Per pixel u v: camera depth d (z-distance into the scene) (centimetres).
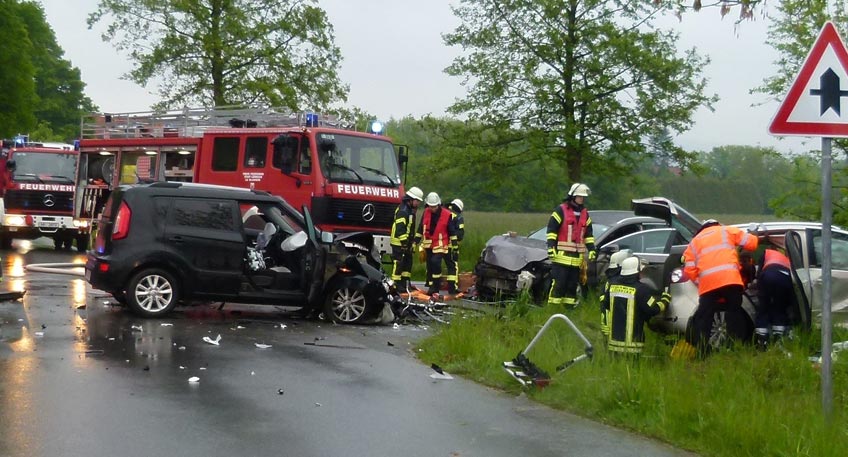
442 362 917
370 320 1205
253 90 2520
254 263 1149
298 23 2597
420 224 1546
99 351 884
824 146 656
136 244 1105
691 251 959
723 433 638
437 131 2231
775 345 912
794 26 1727
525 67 2061
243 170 1784
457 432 658
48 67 7238
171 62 2581
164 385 758
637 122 2055
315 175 1688
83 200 2155
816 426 640
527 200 2223
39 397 699
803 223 1106
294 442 614
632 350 884
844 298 1055
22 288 1347
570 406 745
